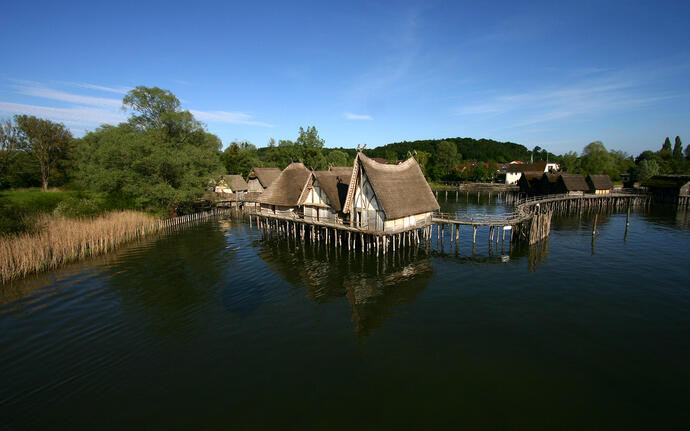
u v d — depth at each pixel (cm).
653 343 1552
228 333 1689
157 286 2297
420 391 1253
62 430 1079
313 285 2330
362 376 1346
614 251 3039
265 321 1814
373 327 1741
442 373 1357
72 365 1424
